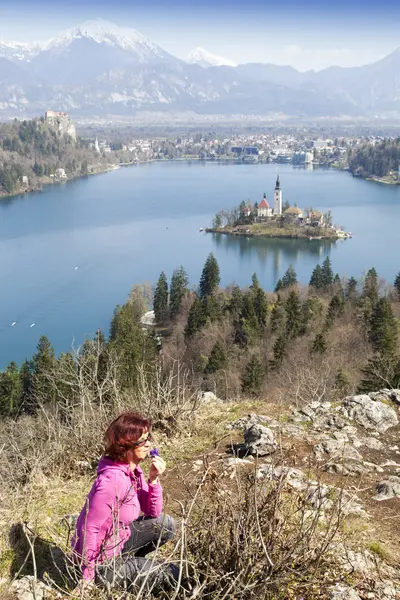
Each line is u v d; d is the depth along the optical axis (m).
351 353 36.94
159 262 102.19
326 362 19.95
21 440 7.94
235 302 58.66
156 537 3.60
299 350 36.94
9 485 6.02
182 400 7.50
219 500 3.61
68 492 5.20
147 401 7.30
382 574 3.69
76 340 62.22
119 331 43.25
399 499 4.84
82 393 7.67
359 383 23.92
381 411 6.91
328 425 6.72
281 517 3.56
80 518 3.45
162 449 6.17
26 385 31.20
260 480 3.90
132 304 68.56
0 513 4.71
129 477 3.52
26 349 59.94
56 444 6.45
